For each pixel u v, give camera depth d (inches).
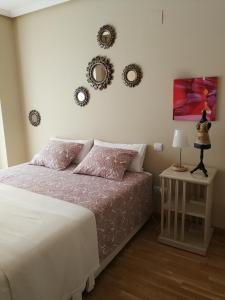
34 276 52.4
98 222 73.6
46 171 115.6
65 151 122.3
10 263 49.5
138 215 101.0
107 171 102.2
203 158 101.3
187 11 95.3
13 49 150.3
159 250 91.1
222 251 89.8
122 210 87.4
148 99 110.5
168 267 81.7
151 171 115.5
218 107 95.3
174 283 74.5
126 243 94.3
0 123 150.5
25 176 107.7
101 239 75.5
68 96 136.1
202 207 94.9
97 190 88.9
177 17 97.7
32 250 53.8
